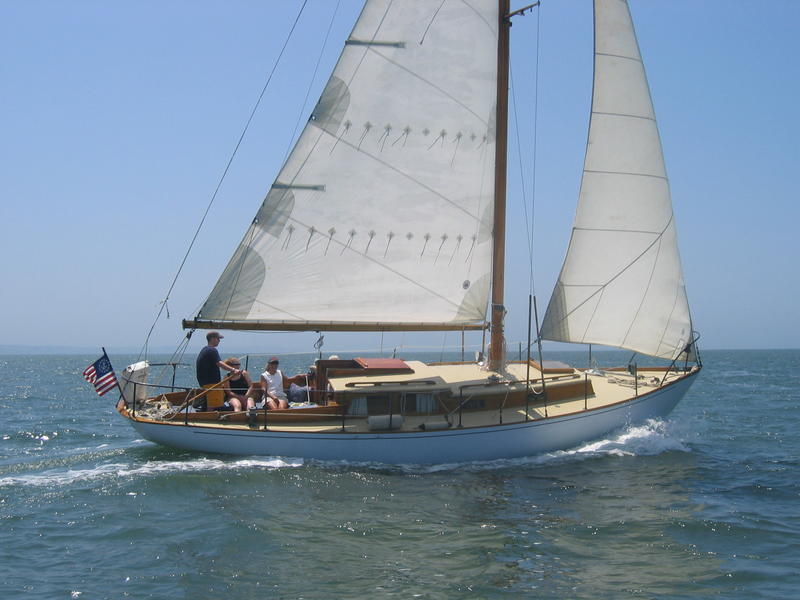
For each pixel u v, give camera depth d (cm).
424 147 1570
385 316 1580
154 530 1048
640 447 1575
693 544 1015
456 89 1575
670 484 1328
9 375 6569
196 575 893
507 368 1695
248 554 960
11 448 1872
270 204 1494
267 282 1516
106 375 1420
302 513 1117
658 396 1620
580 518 1120
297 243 1525
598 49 1645
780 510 1183
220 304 1492
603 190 1658
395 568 918
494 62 1585
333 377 1502
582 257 1666
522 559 951
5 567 918
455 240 1593
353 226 1552
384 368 1540
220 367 1490
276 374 1489
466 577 892
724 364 8488
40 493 1224
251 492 1213
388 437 1366
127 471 1346
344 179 1539
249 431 1369
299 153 1503
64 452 1748
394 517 1106
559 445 1485
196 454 1409
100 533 1038
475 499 1200
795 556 973
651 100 1673
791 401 3081
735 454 1661
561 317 1681
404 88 1552
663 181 1673
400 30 1538
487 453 1421
